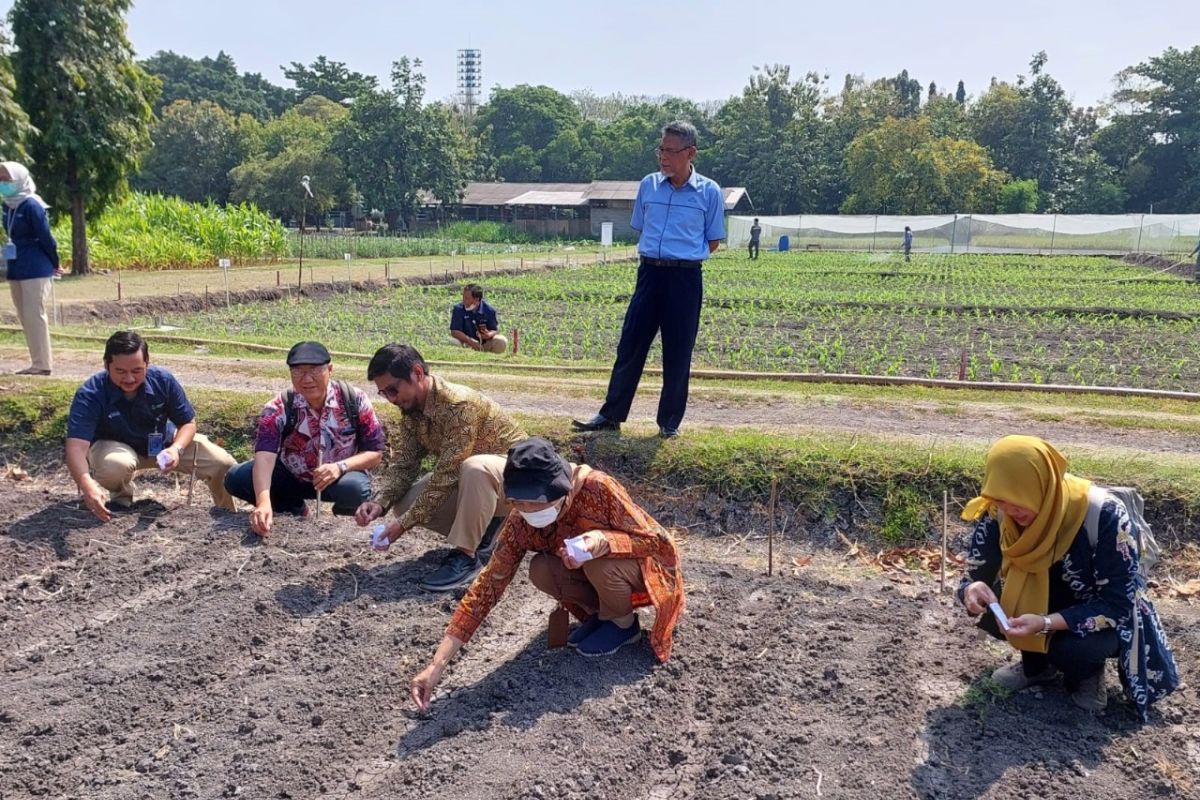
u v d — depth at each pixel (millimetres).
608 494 4445
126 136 25250
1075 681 4195
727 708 4254
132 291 21234
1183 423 8219
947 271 34906
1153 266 37188
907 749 3902
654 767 3854
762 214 71250
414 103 62219
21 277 9547
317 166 62062
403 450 5699
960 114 72250
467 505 5371
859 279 31219
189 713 4160
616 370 7461
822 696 4320
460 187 65812
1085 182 67875
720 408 8969
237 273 27969
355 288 26141
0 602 5250
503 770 3732
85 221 26219
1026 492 3797
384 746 3949
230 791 3625
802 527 6617
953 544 6312
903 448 6977
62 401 8609
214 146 72250
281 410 6215
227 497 7133
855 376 10719
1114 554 3898
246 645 4781
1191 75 64562
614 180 82188
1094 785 3686
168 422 6809
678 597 4652
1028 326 19203
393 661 4633
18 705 4180
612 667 4590
